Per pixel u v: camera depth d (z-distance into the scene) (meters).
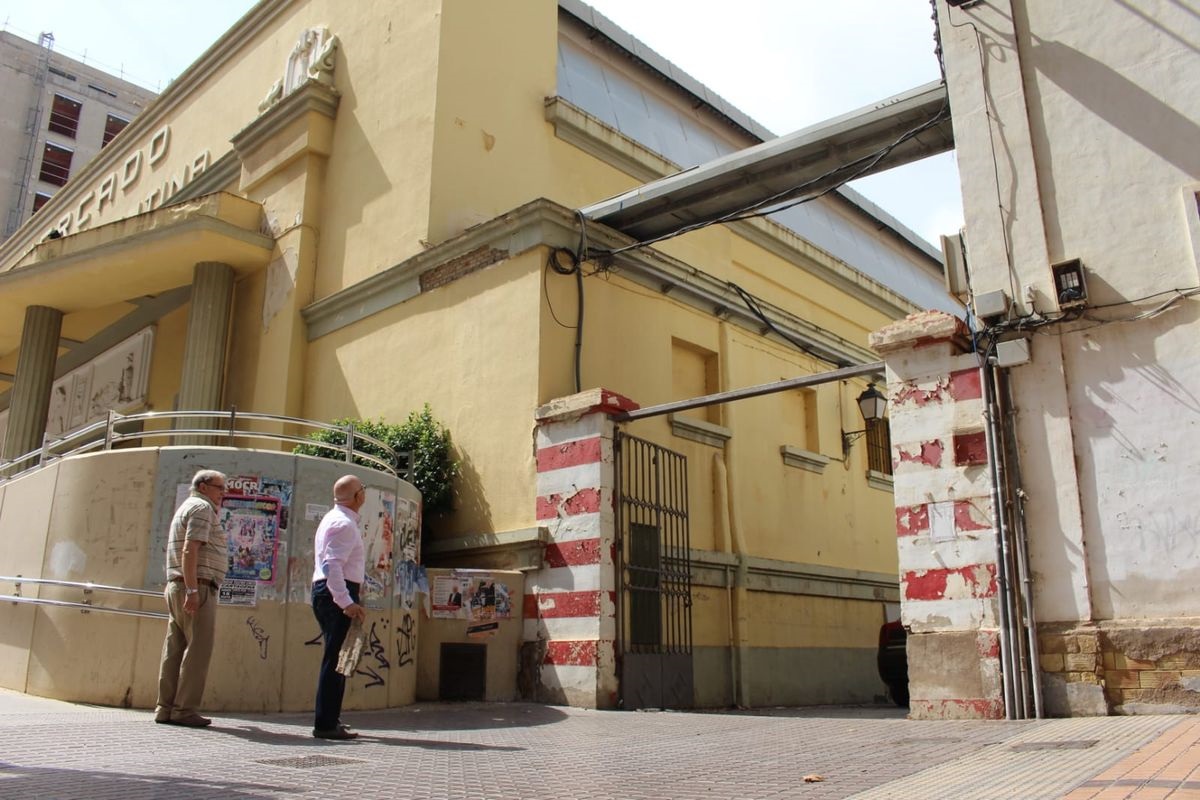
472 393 11.95
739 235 16.66
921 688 7.78
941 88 9.56
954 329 8.08
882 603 16.84
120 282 17.02
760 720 8.55
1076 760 4.86
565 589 10.30
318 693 6.78
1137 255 7.54
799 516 15.27
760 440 14.84
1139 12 7.91
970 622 7.65
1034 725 6.70
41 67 57.31
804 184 11.29
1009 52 8.42
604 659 9.86
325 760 5.69
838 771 5.14
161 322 19.50
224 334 15.89
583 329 11.88
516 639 10.54
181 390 15.70
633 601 10.61
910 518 8.12
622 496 10.77
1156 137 7.64
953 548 7.84
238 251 15.67
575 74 16.66
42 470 9.73
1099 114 7.92
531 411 11.11
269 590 8.66
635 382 12.55
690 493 13.10
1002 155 8.26
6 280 17.33
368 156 14.81
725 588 13.30
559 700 10.02
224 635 8.41
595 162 15.78
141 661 8.40
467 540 11.34
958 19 8.73
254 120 17.34
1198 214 7.32
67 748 5.85
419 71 14.23
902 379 8.42
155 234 15.74
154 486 8.81
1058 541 7.42
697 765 5.57
